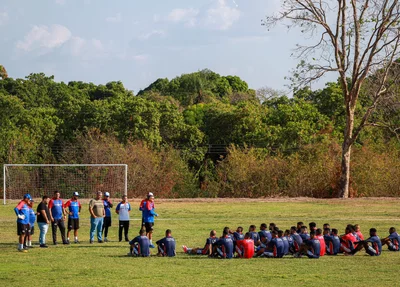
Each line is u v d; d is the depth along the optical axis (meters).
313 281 15.20
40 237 21.89
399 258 19.22
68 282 15.08
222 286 14.54
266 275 16.05
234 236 19.86
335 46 43.06
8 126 52.78
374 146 50.28
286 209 36.53
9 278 15.64
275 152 52.25
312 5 42.09
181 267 17.36
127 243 23.25
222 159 54.06
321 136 51.56
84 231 27.50
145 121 53.22
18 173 45.62
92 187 46.22
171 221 30.52
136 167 46.84
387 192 46.88
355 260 18.77
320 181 46.94
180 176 49.19
